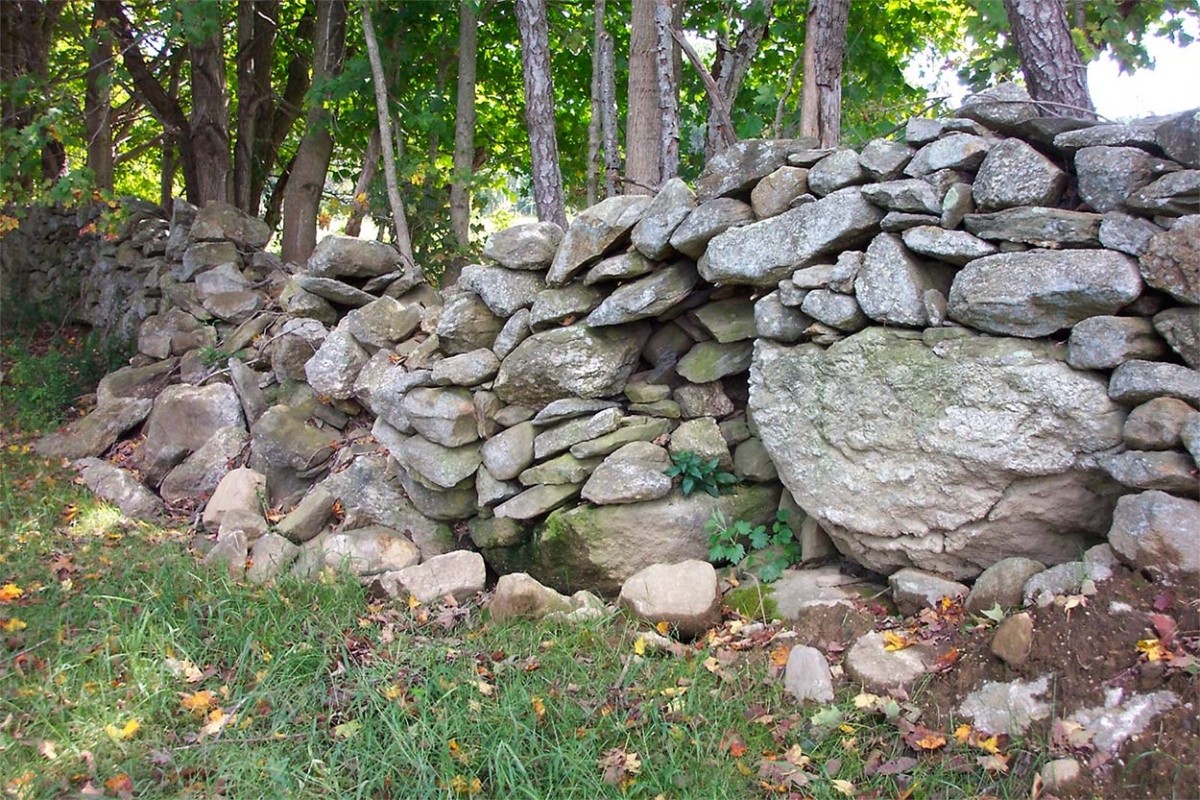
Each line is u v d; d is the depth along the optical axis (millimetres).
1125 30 5184
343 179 10508
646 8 5973
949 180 3508
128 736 3289
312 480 5574
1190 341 2984
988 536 3502
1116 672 2863
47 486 5855
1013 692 2994
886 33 7914
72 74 10516
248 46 9266
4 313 10008
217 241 7516
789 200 3945
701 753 3100
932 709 3125
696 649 3771
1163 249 2996
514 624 4059
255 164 10352
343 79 7586
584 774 3057
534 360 4562
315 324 6223
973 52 6398
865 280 3625
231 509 5254
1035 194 3309
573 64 8820
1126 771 2650
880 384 3611
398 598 4391
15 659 3730
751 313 4281
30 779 3037
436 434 4871
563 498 4496
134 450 6449
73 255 9953
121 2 9133
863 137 6281
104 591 4320
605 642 3836
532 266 4750
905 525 3648
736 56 6363
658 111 5898
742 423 4434
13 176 8680
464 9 7762
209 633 4016
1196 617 2834
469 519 4961
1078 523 3371
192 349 7012
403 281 6082
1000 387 3320
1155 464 2967
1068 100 4312
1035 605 3195
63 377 7777
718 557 4234
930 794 2832
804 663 3418
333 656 3816
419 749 3168
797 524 4285
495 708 3377
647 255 4289
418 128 8469
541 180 6359
